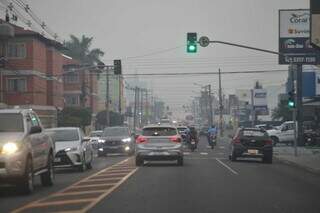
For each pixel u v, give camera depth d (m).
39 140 18.19
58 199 15.74
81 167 25.31
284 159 34.44
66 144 25.14
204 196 16.50
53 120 66.81
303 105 57.84
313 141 54.41
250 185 19.73
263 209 14.05
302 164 30.06
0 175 15.83
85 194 16.84
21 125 17.16
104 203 14.92
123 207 14.21
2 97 60.66
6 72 61.25
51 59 67.75
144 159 28.36
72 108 71.00
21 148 16.23
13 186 19.19
